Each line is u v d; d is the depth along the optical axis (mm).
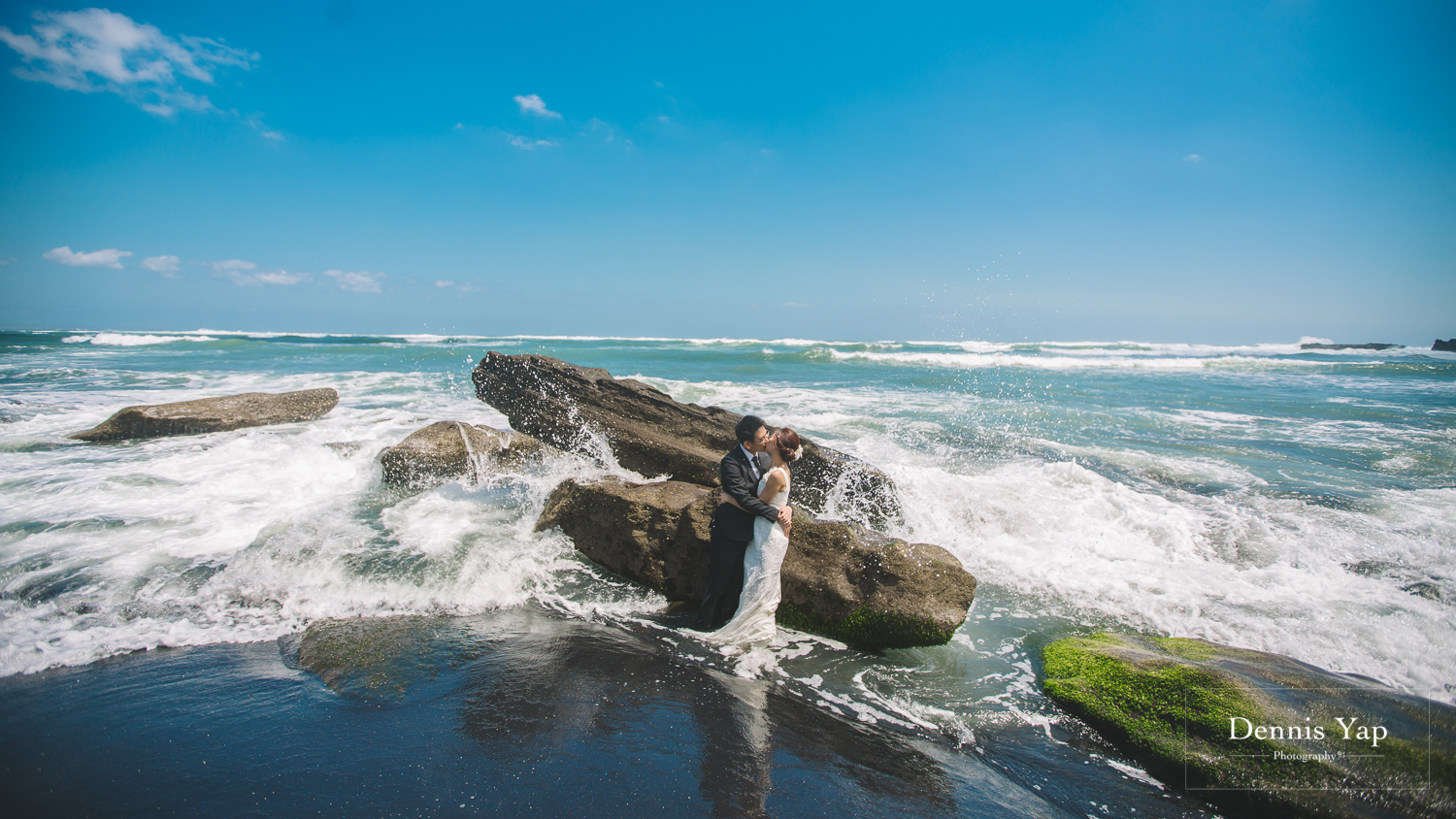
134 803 2691
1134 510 7281
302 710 3469
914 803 2949
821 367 29078
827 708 3789
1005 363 33906
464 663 4082
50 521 6371
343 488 8000
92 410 13023
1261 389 20969
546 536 6168
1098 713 3664
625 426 8031
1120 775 3285
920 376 24922
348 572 5328
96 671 3877
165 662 4008
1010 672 4297
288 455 8898
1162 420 14039
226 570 5289
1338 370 31234
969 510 7199
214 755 3045
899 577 4691
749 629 4574
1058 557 6211
